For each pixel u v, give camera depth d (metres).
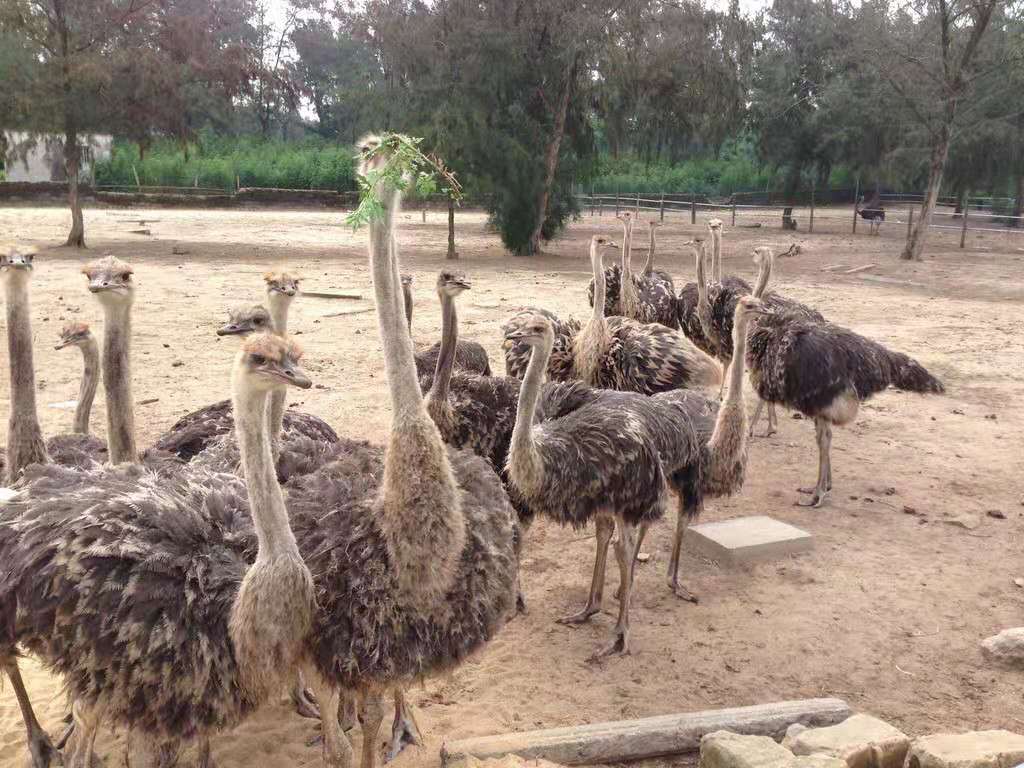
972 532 6.66
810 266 23.33
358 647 3.35
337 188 43.94
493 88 22.95
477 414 5.71
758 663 4.98
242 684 3.30
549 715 4.50
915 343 13.04
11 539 3.48
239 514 3.65
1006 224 34.91
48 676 4.78
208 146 48.53
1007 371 11.40
